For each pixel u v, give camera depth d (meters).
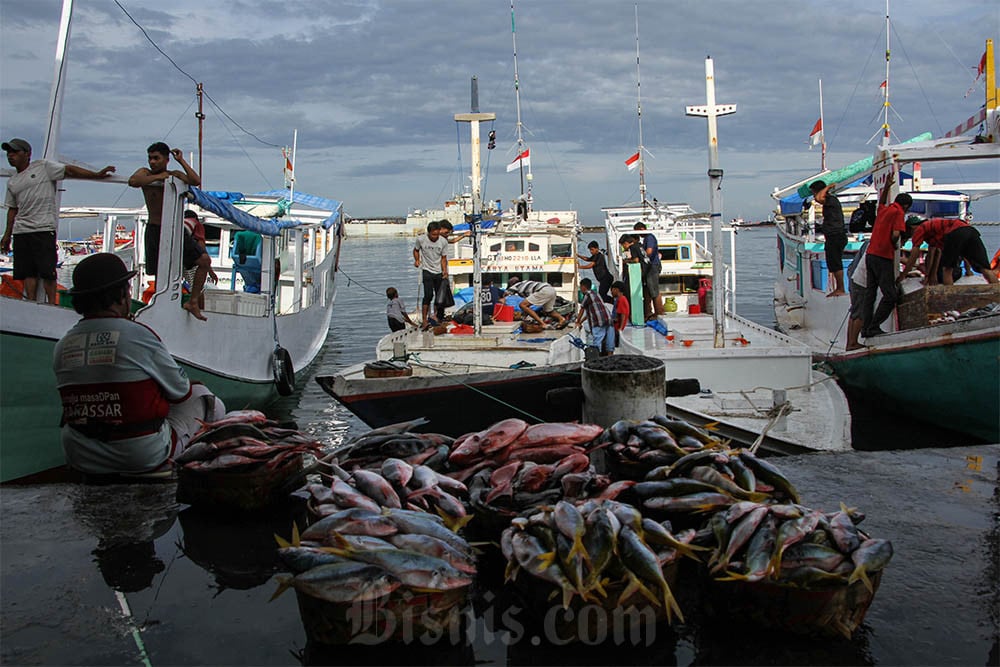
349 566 2.93
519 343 12.21
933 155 11.12
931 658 2.95
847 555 3.09
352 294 37.81
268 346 14.09
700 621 3.22
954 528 4.21
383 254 76.25
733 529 3.26
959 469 5.25
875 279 11.51
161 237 10.01
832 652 2.99
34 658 3.00
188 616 3.33
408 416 8.61
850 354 11.88
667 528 3.42
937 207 17.27
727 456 3.93
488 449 4.40
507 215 21.53
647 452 4.21
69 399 5.05
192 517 4.50
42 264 8.72
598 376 5.59
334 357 20.08
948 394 10.11
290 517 4.50
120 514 4.55
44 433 8.20
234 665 2.94
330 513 3.58
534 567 3.05
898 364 10.66
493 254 18.92
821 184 14.36
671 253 21.05
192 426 5.50
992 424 9.84
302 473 4.49
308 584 2.90
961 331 9.45
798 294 18.61
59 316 8.27
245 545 4.09
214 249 17.83
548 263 18.77
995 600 3.39
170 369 5.18
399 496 3.85
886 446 10.59
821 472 5.22
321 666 2.93
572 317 14.73
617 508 3.26
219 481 4.43
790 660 2.94
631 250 13.75
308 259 20.30
